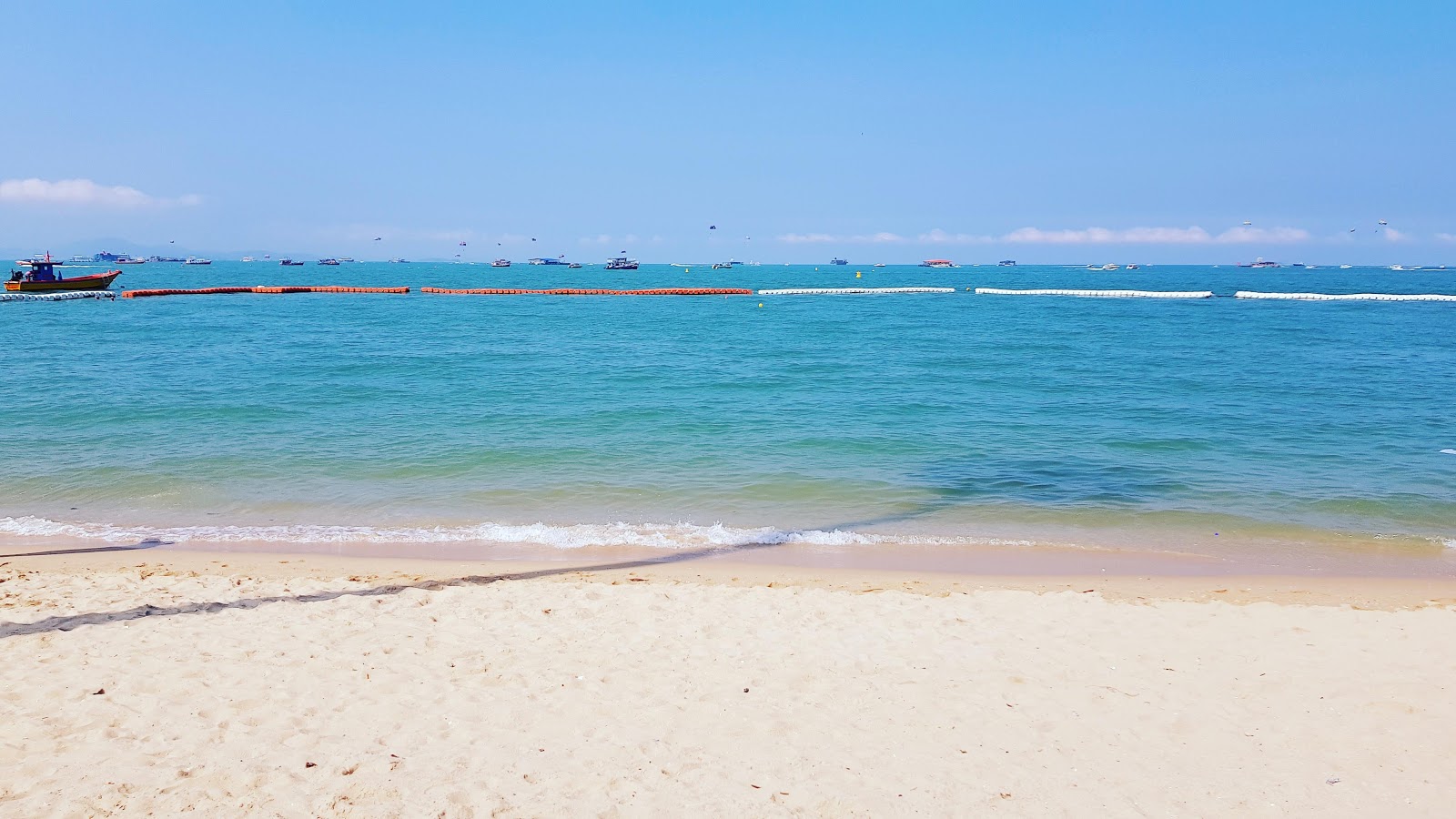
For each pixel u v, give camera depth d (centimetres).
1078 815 520
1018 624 847
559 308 7125
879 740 608
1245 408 2302
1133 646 787
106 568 1064
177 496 1417
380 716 634
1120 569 1109
